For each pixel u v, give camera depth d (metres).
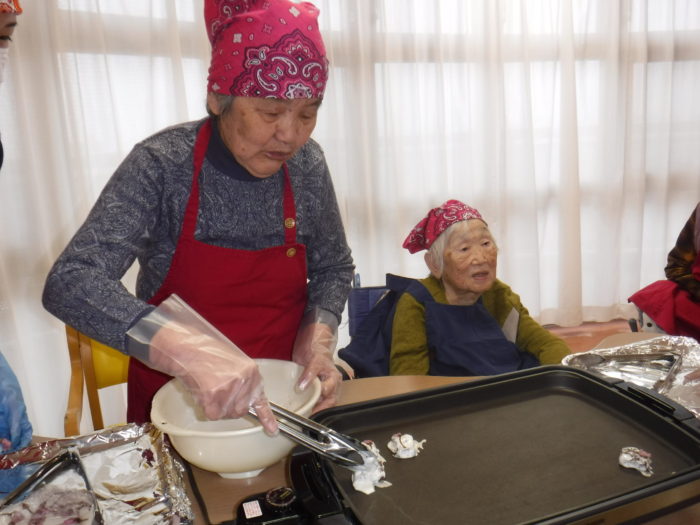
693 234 2.08
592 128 2.85
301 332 1.15
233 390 0.74
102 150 2.10
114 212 0.94
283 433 0.75
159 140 1.00
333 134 2.40
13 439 0.94
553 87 2.70
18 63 1.94
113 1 2.04
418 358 1.56
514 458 0.79
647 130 2.92
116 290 0.87
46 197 2.06
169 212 1.02
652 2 2.74
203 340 0.80
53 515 0.71
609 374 1.05
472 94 2.61
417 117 2.51
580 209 2.93
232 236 1.06
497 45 2.53
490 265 1.57
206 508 0.78
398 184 2.54
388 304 1.68
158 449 0.83
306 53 0.85
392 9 2.40
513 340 1.70
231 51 0.85
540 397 0.95
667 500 0.67
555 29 2.65
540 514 0.69
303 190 1.12
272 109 0.86
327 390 0.97
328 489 0.69
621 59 2.73
